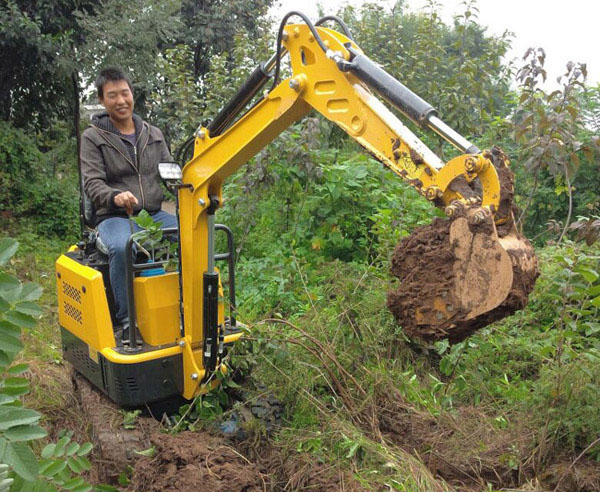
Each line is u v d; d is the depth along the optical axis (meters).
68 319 4.35
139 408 3.91
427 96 8.87
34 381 4.95
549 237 7.71
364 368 4.04
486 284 2.43
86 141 4.27
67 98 12.07
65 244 10.58
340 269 5.07
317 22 3.24
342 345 4.24
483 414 3.92
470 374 4.34
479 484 3.32
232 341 3.93
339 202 7.03
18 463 1.70
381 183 7.25
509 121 6.84
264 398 3.78
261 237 7.32
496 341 4.90
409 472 3.06
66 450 2.27
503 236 2.52
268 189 6.91
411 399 4.11
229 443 3.52
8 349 1.83
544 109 5.78
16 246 1.87
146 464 3.21
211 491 2.95
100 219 4.30
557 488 3.18
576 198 7.81
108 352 3.78
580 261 3.98
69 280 4.23
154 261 4.02
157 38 12.48
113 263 4.00
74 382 4.66
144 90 11.94
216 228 3.98
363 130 2.88
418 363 4.64
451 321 2.53
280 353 3.78
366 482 3.01
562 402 3.58
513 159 7.84
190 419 3.80
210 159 3.61
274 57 3.42
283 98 3.21
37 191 11.12
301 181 7.17
